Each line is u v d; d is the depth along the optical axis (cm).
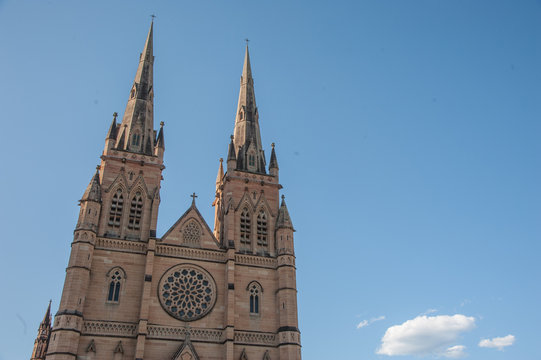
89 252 6925
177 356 6606
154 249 7288
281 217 8281
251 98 9862
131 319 6806
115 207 7569
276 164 8950
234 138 9400
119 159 7906
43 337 9806
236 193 8400
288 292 7538
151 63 9388
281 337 7194
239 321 7262
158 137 8375
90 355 6400
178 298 7188
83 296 6625
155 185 7956
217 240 8031
